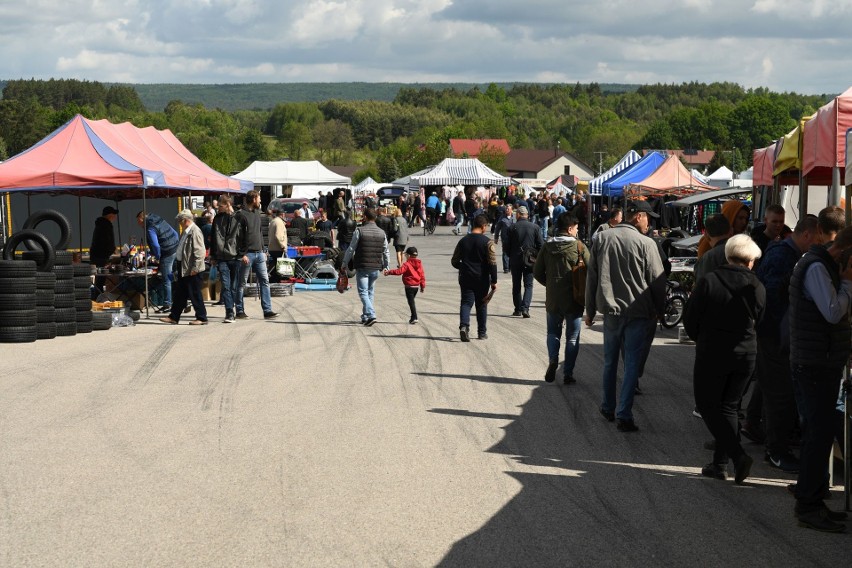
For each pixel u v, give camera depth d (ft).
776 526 19.16
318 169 139.13
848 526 19.19
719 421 21.83
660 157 105.91
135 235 85.61
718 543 18.13
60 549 17.42
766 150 50.83
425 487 21.50
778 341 22.68
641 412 29.35
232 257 50.55
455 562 16.94
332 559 17.02
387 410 29.40
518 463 23.59
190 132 602.44
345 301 63.31
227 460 23.59
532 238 52.39
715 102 583.17
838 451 22.18
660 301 27.17
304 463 23.39
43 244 43.70
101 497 20.57
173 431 26.50
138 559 16.93
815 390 19.15
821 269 19.04
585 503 20.49
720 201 83.92
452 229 163.43
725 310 21.57
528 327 48.85
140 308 56.29
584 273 32.42
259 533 18.35
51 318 43.93
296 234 87.45
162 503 20.18
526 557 17.25
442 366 37.17
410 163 385.70
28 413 28.66
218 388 32.60
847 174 25.12
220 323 50.39
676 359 38.81
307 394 31.68
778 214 28.81
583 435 26.50
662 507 20.27
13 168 52.70
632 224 30.32
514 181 178.70
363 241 49.06
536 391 32.40
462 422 27.89
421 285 50.24
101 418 28.02
